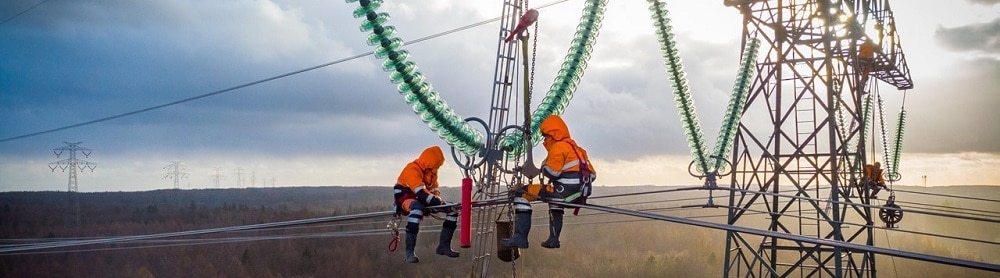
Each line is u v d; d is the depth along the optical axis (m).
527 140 9.88
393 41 10.13
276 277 58.56
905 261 71.50
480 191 11.05
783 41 22.03
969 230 118.56
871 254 22.78
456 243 67.31
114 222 90.31
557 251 69.00
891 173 32.94
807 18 21.64
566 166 9.42
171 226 87.81
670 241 82.38
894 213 26.58
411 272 59.38
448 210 10.34
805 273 58.59
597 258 68.88
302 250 65.31
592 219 96.44
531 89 10.05
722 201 92.12
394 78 10.24
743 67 20.98
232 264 58.81
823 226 87.38
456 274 58.12
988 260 91.94
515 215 9.61
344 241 67.50
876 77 29.08
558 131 9.65
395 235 10.57
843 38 22.06
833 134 20.77
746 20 22.34
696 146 19.22
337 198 172.38
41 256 57.75
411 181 10.40
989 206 131.50
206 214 100.19
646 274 62.56
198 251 62.72
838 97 21.20
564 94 11.75
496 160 10.95
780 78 22.12
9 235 77.56
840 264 20.34
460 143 10.84
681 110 18.88
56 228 83.44
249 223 91.56
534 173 9.69
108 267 57.50
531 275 59.59
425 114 10.44
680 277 63.00
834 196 20.67
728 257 22.84
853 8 21.75
